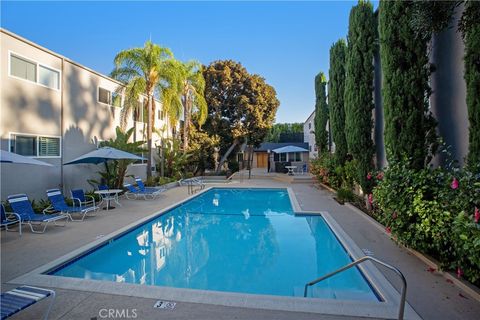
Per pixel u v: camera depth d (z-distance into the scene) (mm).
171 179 19312
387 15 6801
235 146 28875
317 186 17594
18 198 7914
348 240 6527
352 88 10078
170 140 20656
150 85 15914
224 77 26875
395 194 5488
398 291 4051
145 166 19266
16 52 9586
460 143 5512
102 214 9883
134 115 17547
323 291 4988
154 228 9586
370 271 4781
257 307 3654
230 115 27797
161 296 3975
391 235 6133
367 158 9734
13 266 5148
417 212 4984
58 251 5977
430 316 3424
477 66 4465
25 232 7516
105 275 5910
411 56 6395
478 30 4172
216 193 16984
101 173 13508
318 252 7195
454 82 5672
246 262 6629
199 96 21688
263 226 9734
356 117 9875
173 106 17844
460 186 4020
